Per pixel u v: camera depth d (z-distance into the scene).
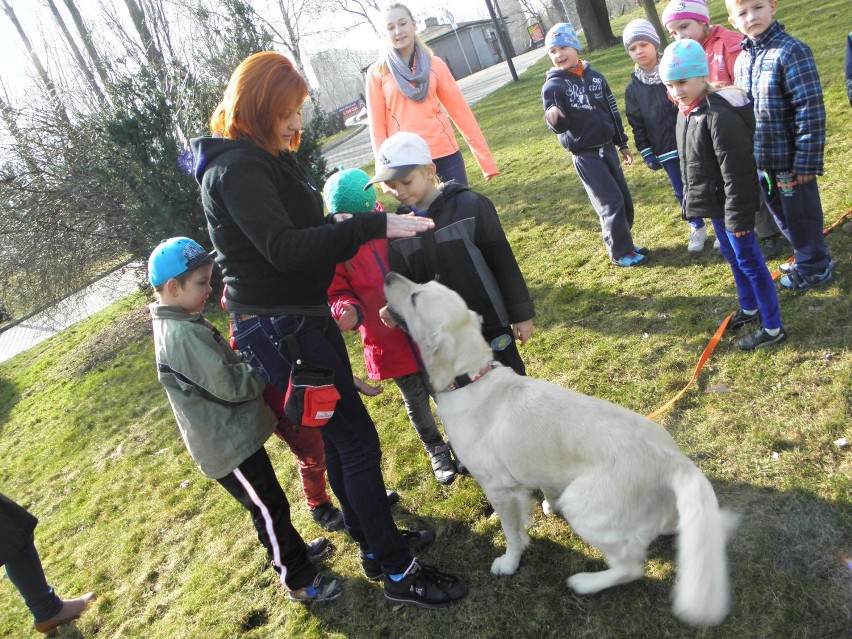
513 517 2.44
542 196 7.05
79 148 8.36
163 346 2.42
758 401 2.88
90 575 3.56
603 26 20.00
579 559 2.48
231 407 2.50
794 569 2.11
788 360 3.04
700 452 2.72
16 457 6.01
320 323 2.27
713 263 4.27
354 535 2.56
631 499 2.03
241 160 1.99
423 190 2.55
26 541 3.00
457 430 2.38
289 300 2.19
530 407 2.25
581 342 3.93
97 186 8.28
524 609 2.35
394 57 4.05
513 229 6.38
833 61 7.88
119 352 8.27
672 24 4.00
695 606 1.76
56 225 8.51
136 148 7.17
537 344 4.10
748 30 3.26
